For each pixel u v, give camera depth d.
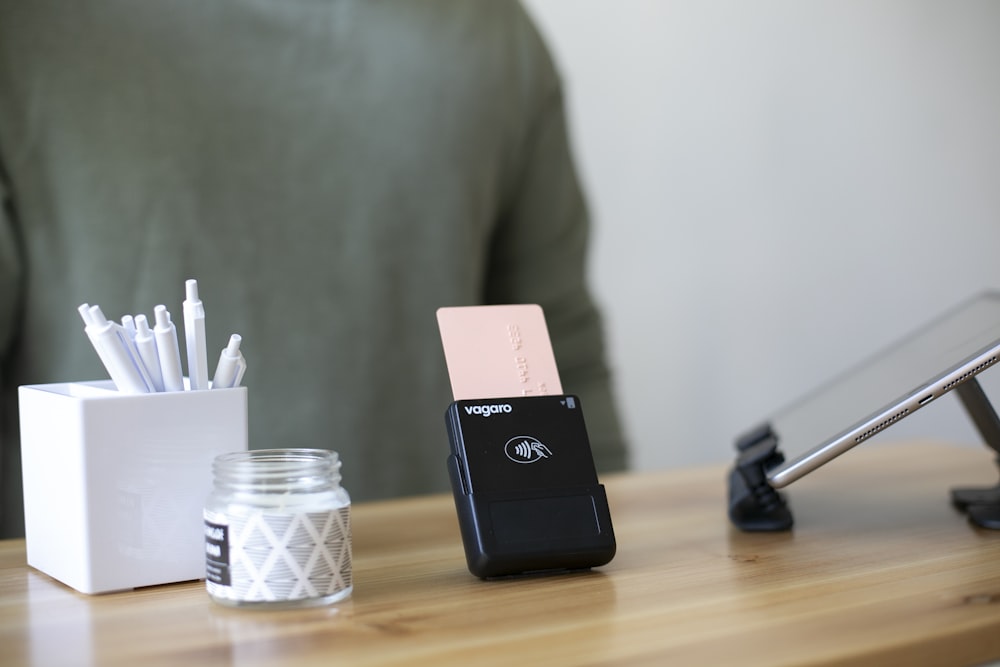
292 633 0.55
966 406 0.86
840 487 1.03
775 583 0.65
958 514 0.89
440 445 1.49
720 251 1.73
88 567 0.64
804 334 1.82
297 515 0.60
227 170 1.35
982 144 1.95
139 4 1.30
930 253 1.92
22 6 1.26
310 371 1.41
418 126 1.45
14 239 1.28
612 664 0.49
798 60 1.77
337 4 1.40
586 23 1.58
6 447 1.31
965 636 0.54
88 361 1.30
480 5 1.49
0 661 0.51
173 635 0.55
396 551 0.78
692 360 1.71
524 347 0.74
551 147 1.57
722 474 1.13
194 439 0.67
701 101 1.69
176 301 1.33
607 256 1.63
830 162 1.81
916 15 1.86
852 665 0.50
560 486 0.69
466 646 0.52
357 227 1.42
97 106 1.29
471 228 1.50
